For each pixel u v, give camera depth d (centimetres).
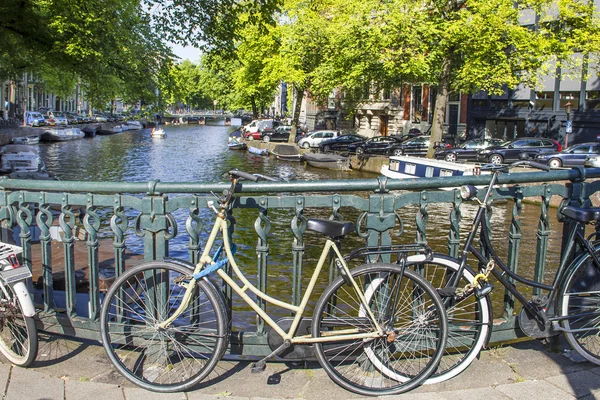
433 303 341
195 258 354
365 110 5291
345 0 2844
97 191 362
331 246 337
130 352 378
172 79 1886
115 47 1723
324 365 336
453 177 357
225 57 1859
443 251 1313
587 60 2625
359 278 343
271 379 352
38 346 386
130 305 415
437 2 2605
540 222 383
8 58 1875
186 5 1741
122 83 1806
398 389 336
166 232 356
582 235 369
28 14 1611
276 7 1752
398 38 2612
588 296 371
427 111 4656
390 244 352
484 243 364
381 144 3812
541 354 383
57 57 1725
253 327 731
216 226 339
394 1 2591
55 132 5588
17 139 4453
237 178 339
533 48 2494
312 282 340
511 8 2561
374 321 337
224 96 8388
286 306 341
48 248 385
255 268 1081
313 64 3678
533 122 3766
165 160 4047
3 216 385
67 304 380
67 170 3359
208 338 358
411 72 2702
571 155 2798
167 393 336
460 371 352
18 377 348
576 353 382
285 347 339
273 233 1357
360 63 2795
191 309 355
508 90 3884
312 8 3566
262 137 5269
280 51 3684
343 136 4250
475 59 2555
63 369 360
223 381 350
